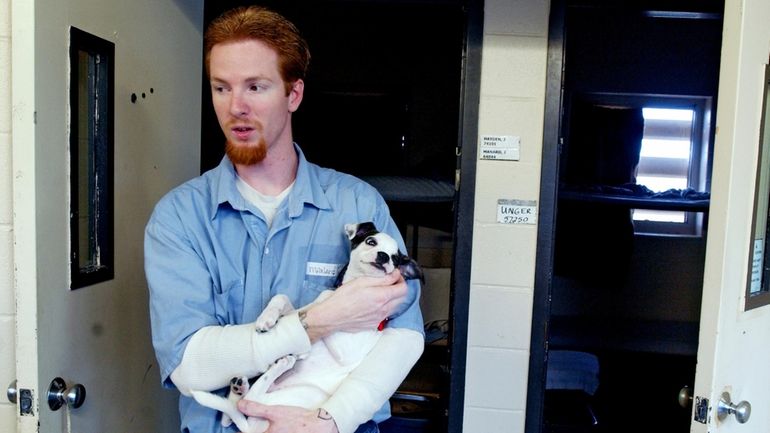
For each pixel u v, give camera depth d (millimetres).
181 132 2023
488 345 2146
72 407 1401
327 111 3260
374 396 1184
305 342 1138
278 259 1305
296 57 1241
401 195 2525
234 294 1272
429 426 2418
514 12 2064
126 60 1644
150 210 1820
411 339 1272
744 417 1256
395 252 1245
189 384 1140
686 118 4047
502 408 2158
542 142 2086
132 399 1748
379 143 3287
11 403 1471
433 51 3352
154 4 1811
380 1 2281
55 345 1347
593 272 3934
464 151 2105
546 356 2137
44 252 1305
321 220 1340
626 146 4059
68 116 1383
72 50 1383
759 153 1269
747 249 1272
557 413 2949
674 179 4094
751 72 1207
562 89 2072
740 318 1281
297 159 1392
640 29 3990
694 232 4160
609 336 3889
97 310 1535
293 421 1126
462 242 2127
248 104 1188
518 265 2121
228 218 1297
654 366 3764
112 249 1600
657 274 4148
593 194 3402
